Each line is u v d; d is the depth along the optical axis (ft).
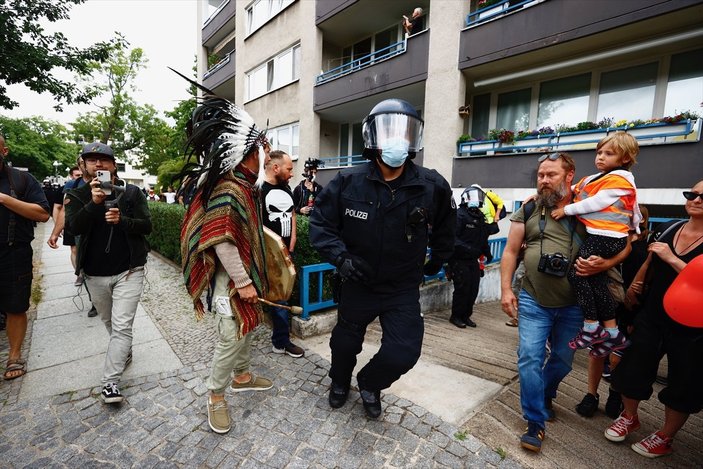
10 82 26.68
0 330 12.31
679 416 6.52
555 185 6.87
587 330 6.63
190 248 6.91
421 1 31.78
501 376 9.59
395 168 6.71
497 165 24.75
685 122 18.10
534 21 22.39
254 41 47.44
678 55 20.36
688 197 6.37
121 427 7.36
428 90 27.86
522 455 6.71
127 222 8.32
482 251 14.65
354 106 35.73
